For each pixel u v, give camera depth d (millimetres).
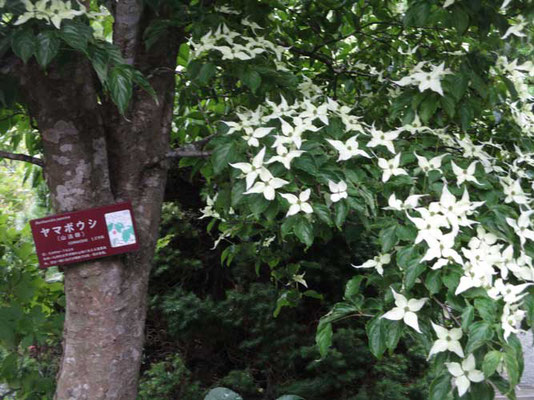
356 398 4023
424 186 2055
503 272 1846
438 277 1776
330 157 2023
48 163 2299
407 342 4617
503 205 1992
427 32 3014
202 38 2273
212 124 2816
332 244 4566
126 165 2408
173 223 4816
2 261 3287
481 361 1733
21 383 3018
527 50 2438
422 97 2244
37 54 1654
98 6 2641
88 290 2299
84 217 2242
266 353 4402
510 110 2650
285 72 2447
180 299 4438
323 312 4746
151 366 4582
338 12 3133
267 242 3461
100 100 2451
